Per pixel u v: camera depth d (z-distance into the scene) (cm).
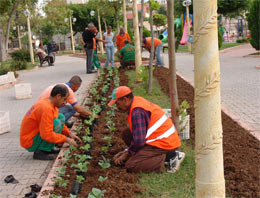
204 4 243
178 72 1435
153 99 852
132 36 2919
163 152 431
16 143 626
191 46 2534
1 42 2708
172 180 410
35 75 1648
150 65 906
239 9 3891
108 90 1000
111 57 1488
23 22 4241
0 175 479
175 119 502
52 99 505
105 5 2661
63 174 419
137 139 416
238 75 1247
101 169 445
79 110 610
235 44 3247
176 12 4053
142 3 1091
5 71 1597
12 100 1050
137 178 414
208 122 256
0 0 2483
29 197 397
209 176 263
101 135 600
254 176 401
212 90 252
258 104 795
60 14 3859
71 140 515
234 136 555
